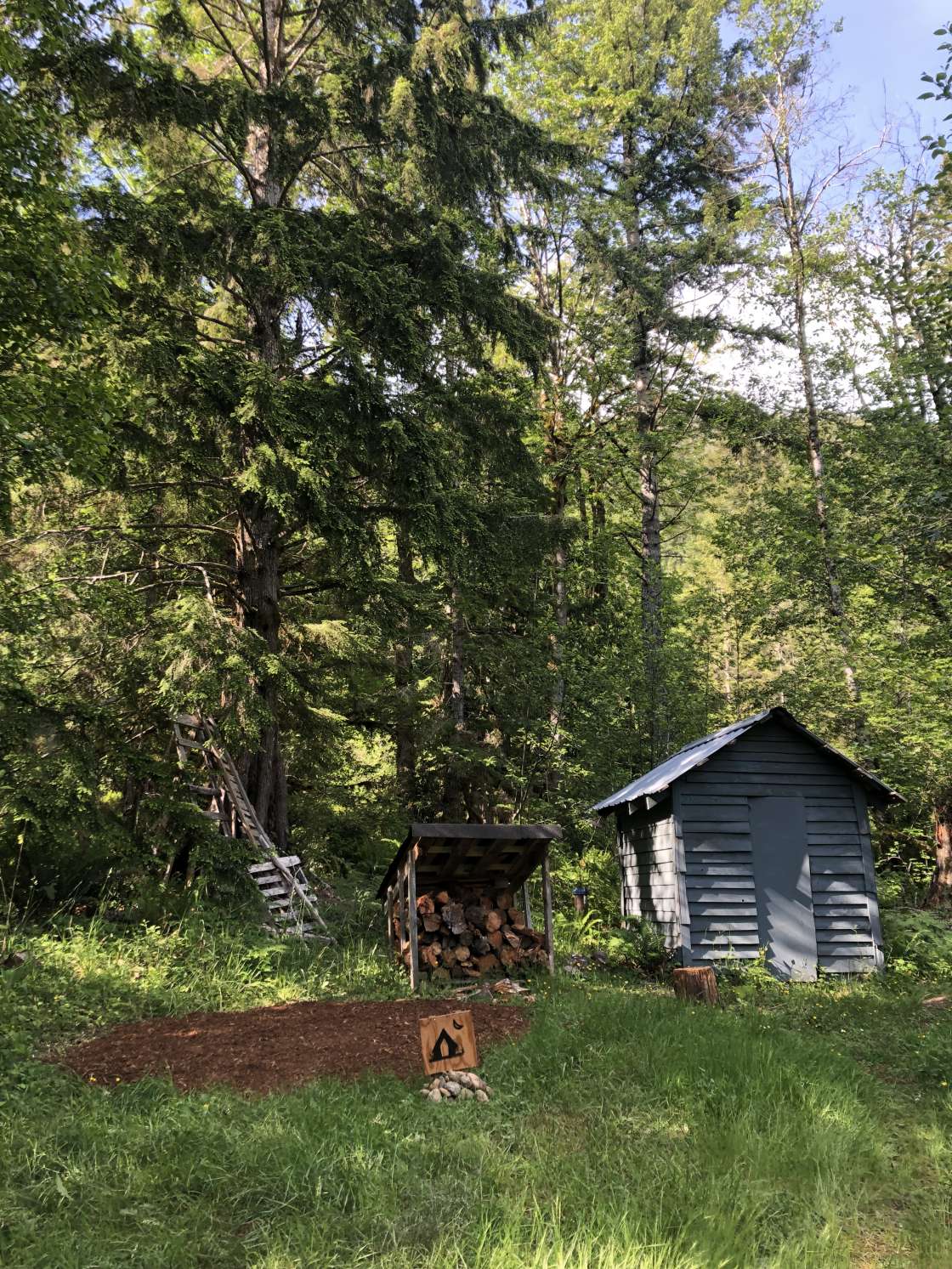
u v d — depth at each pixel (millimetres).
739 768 11891
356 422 12703
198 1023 7516
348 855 17406
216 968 9344
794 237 20219
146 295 12578
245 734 11945
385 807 18984
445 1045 6082
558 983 9750
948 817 15539
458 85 14266
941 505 14219
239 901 11367
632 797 12125
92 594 13352
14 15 9820
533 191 17797
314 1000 8750
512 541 15836
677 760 13016
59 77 11234
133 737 13508
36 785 9984
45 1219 3877
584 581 23000
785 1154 4914
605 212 20906
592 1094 5855
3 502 9312
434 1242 3793
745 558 20281
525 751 19656
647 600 21734
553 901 15195
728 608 20719
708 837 11602
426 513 13094
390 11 14398
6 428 8320
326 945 11141
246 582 14406
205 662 11547
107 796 13617
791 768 11992
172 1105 5312
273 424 11805
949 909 14414
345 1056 6547
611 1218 3975
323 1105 5352
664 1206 4234
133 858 10734
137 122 12453
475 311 14648
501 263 19781
